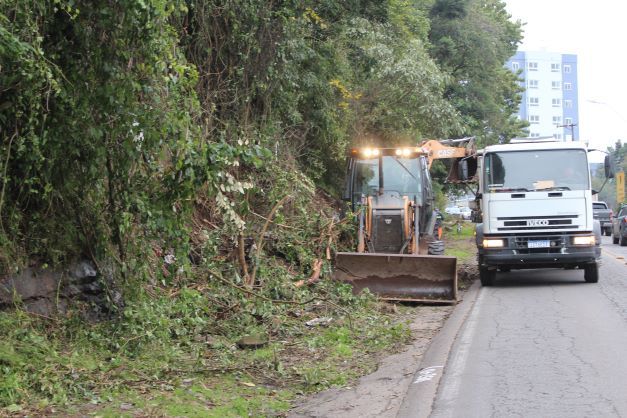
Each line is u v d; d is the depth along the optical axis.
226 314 10.80
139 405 6.98
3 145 7.93
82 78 8.46
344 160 23.86
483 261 16.94
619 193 56.69
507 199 16.61
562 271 20.55
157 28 8.45
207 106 14.80
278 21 16.58
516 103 56.28
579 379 8.12
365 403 7.70
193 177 8.49
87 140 8.56
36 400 6.75
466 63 42.84
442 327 12.03
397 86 25.16
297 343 10.32
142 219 9.06
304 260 13.96
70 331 8.50
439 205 37.62
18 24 7.44
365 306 13.12
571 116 134.62
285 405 7.67
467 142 20.27
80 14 8.28
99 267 9.24
